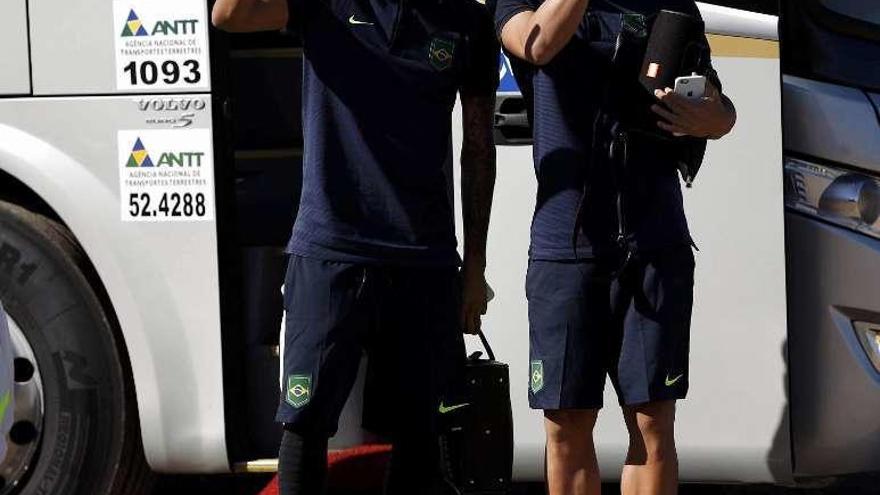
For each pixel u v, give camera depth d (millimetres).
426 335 7793
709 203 9016
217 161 9078
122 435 9336
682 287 7859
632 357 7832
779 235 9000
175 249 9109
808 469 9141
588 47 7766
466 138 8102
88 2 9094
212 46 9031
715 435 9109
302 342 7609
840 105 9031
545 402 7969
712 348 9062
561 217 7871
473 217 8094
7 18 9133
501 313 9117
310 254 7602
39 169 9109
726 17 9000
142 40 9055
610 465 9227
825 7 9094
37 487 9344
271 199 9750
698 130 7625
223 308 9117
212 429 9141
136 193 9102
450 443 8477
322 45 7652
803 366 9062
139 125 9086
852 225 9023
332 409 7715
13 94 9156
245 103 9875
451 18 7750
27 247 9305
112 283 9117
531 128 8117
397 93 7609
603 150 7793
